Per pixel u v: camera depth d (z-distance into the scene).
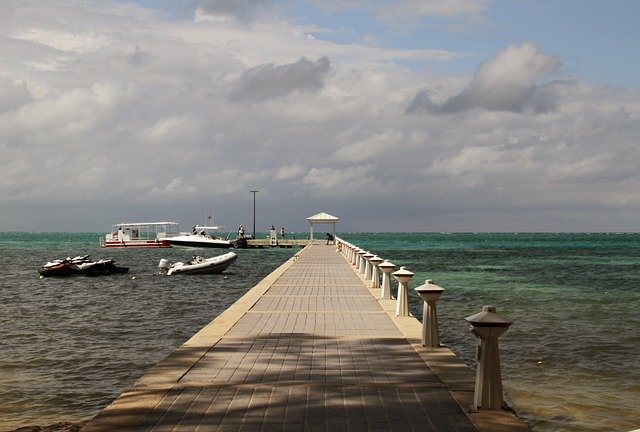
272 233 106.00
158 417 8.31
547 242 174.12
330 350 12.82
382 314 18.39
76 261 52.94
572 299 31.88
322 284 28.20
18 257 89.44
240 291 38.94
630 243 159.62
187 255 91.88
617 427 11.22
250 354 12.41
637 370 15.53
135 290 39.84
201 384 9.98
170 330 23.16
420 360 11.81
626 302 30.47
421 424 8.02
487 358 8.67
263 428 7.88
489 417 8.28
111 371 16.06
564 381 14.48
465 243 165.00
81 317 27.02
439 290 13.02
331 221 89.25
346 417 8.30
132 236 117.75
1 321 25.72
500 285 40.12
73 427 11.05
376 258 27.02
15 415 12.31
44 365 16.78
